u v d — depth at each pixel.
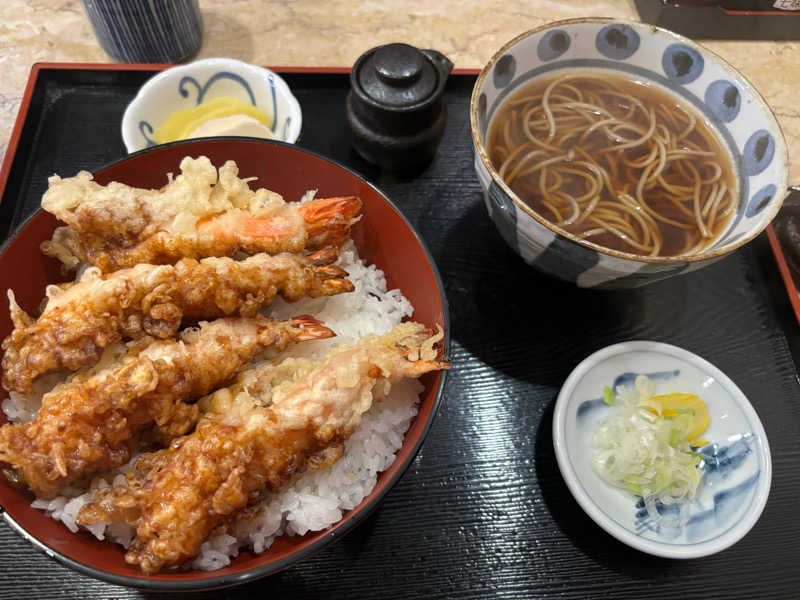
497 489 0.28
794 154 0.41
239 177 0.30
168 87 0.34
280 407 0.23
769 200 0.26
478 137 0.26
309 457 0.24
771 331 0.32
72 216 0.25
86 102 0.36
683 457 0.28
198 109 0.34
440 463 0.28
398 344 0.26
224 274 0.25
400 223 0.28
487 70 0.28
